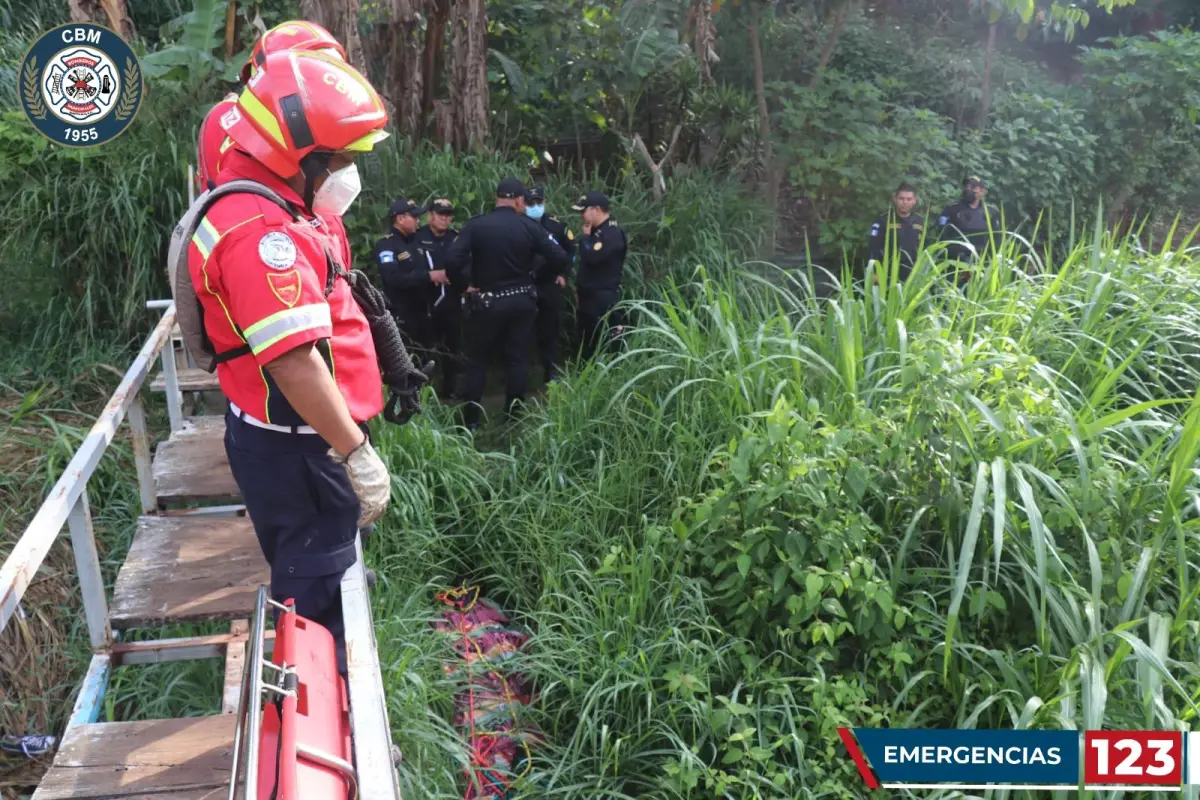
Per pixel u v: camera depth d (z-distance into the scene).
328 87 2.06
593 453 5.15
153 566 3.26
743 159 9.10
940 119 9.30
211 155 2.24
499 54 8.52
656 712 3.65
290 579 2.29
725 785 3.27
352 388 2.26
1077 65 12.66
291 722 1.72
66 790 2.29
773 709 3.51
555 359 7.13
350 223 7.05
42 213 6.19
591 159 9.52
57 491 2.49
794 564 3.62
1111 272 5.40
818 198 8.79
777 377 4.68
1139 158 10.30
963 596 3.72
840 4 9.02
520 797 3.45
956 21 11.52
